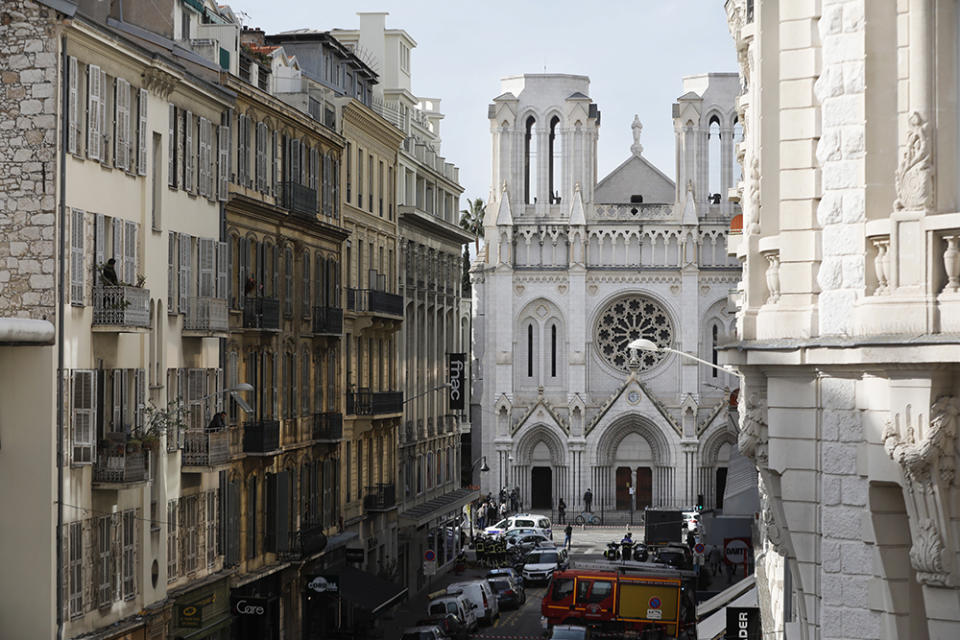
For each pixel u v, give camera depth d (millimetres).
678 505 135250
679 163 138125
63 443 40625
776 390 22250
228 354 56469
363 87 89188
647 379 137750
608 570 66438
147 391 46875
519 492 137375
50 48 40562
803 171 22031
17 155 40750
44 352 40156
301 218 65125
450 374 107625
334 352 72625
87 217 42875
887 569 20141
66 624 40719
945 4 18859
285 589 62531
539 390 137750
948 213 18875
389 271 89125
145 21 55156
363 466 79875
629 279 137375
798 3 22000
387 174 87812
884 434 19156
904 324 18797
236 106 57812
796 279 22094
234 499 56375
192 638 49875
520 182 139000
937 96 18922
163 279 48875
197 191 52406
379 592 69062
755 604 52031
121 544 44719
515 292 138375
